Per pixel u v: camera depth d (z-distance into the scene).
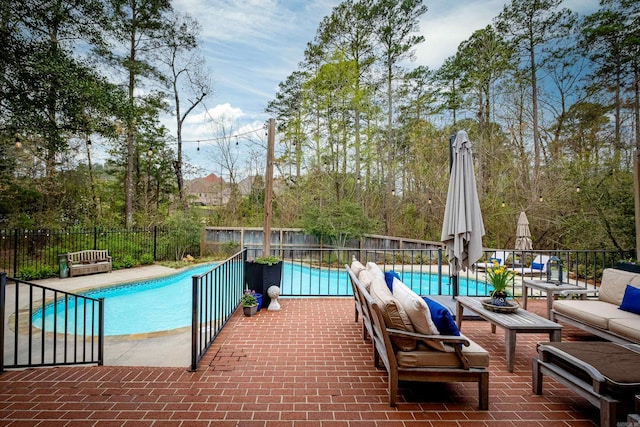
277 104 19.22
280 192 17.45
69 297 7.29
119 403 2.42
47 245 10.30
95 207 14.21
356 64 15.64
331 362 3.19
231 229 14.34
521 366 3.21
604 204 7.76
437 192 14.17
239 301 5.50
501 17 13.70
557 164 11.66
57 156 12.96
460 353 2.43
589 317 3.62
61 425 2.14
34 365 3.08
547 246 11.20
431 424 2.20
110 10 11.79
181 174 17.44
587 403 2.50
